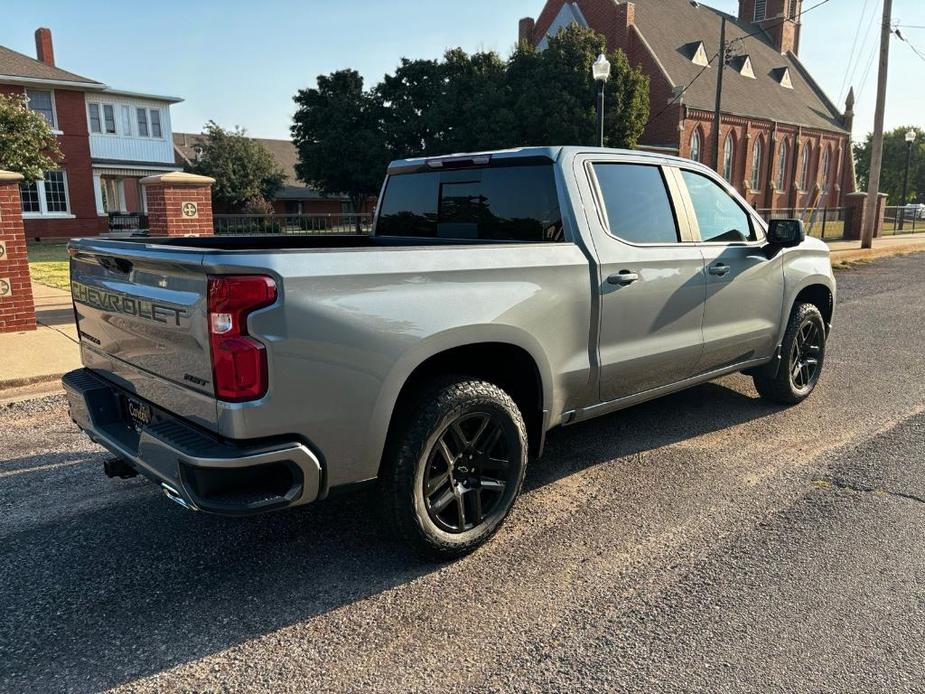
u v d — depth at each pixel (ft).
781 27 186.19
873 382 20.85
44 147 81.15
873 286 44.86
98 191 107.76
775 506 12.53
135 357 10.04
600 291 12.27
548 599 9.69
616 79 96.32
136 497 13.06
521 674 8.16
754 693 7.80
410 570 10.50
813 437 16.12
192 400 8.89
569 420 12.62
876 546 11.06
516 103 97.71
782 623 9.07
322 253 8.79
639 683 7.98
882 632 8.87
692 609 9.40
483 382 10.65
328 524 12.03
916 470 14.10
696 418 17.60
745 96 147.84
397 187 15.87
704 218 15.01
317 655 8.54
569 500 12.87
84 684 8.01
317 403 8.80
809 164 167.73
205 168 132.16
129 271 9.85
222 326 8.18
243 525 11.99
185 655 8.54
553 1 141.38
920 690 7.82
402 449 9.86
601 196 12.78
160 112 113.80
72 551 11.06
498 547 11.18
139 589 9.99
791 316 17.76
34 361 22.34
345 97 118.01
